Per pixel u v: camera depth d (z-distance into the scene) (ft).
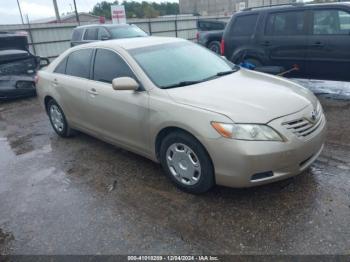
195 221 9.75
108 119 13.57
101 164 14.08
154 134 11.56
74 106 15.55
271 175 9.71
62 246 9.21
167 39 14.88
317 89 23.12
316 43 20.06
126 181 12.43
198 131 9.93
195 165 10.61
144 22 73.51
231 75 13.28
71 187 12.39
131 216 10.26
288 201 10.30
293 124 9.82
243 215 9.83
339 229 8.91
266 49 22.16
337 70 19.90
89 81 14.44
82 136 17.88
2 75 27.76
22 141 18.04
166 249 8.76
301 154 9.86
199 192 10.84
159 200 10.97
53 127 18.30
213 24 52.90
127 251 8.82
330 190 10.68
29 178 13.44
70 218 10.45
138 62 12.55
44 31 60.80
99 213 10.57
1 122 22.29
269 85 11.88
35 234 9.83
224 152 9.56
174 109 10.69
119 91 12.66
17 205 11.48
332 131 15.52
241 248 8.57
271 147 9.34
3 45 29.94
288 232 8.98
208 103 10.31
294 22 20.86
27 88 28.45
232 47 23.99
